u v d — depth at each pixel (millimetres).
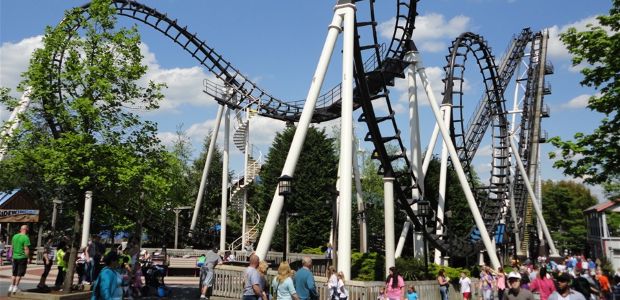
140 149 18281
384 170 24688
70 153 15852
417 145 29109
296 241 46781
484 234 27078
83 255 19156
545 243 54688
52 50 17016
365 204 33000
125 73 17438
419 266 24500
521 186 48562
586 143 16469
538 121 53125
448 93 33844
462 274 22109
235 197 48281
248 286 10945
